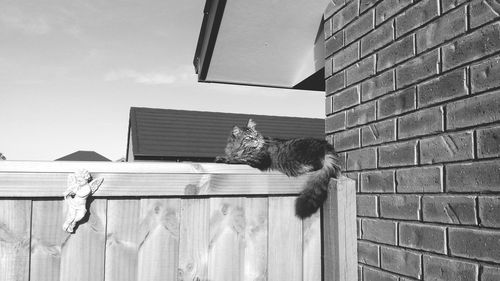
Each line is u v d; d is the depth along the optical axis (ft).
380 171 6.82
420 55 6.08
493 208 4.85
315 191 7.15
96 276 6.15
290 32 10.87
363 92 7.34
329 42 8.52
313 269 7.26
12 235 5.80
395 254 6.43
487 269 4.90
